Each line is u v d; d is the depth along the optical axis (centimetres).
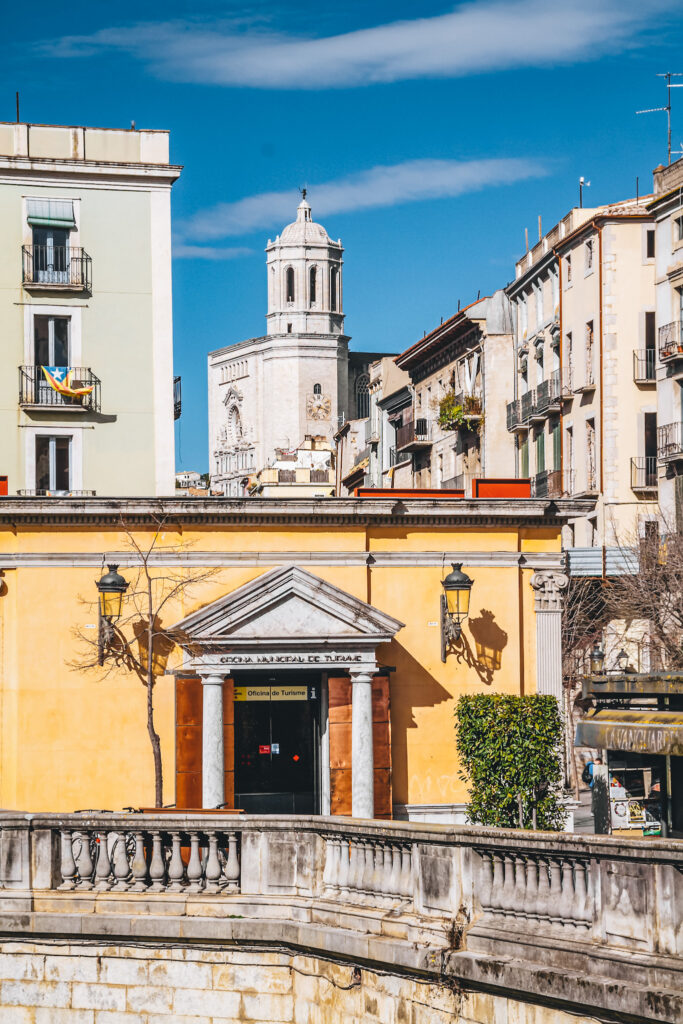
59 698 2894
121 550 2927
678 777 1958
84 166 4106
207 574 2945
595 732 1816
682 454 5869
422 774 3028
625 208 6562
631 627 5628
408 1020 1495
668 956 1230
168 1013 1709
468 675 3058
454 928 1447
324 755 2991
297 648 2912
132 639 2916
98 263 4119
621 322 6397
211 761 2866
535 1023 1342
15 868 1773
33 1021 1756
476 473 7738
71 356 4094
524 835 1373
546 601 3112
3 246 4059
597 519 6425
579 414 6681
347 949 1558
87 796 2891
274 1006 1673
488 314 7656
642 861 1259
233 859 1723
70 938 1747
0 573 2908
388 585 3039
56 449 4088
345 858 1642
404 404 9319
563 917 1352
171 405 4141
